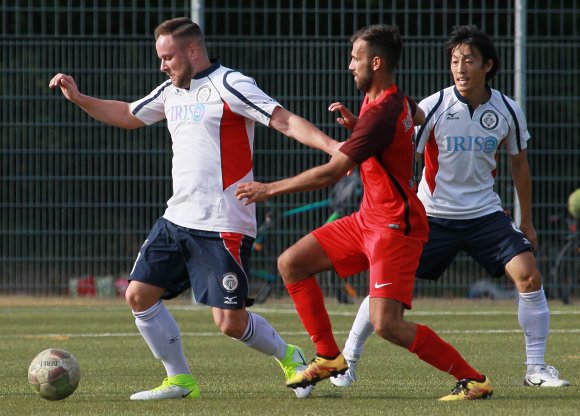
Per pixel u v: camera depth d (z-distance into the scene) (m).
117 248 51.59
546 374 24.75
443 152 25.59
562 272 52.34
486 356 31.19
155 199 51.50
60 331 39.66
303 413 19.69
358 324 24.83
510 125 25.89
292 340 36.25
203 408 20.58
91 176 51.31
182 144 22.28
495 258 25.48
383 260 21.16
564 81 51.09
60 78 23.25
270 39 50.31
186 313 47.53
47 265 51.50
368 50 20.84
